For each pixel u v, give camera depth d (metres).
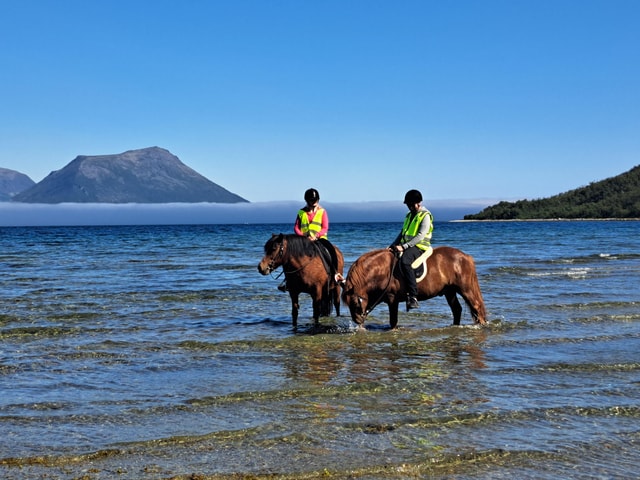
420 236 11.33
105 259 30.88
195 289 18.52
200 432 6.17
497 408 6.93
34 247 43.59
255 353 9.91
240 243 49.72
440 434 6.14
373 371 8.66
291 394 7.50
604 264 27.05
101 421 6.52
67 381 8.15
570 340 10.82
